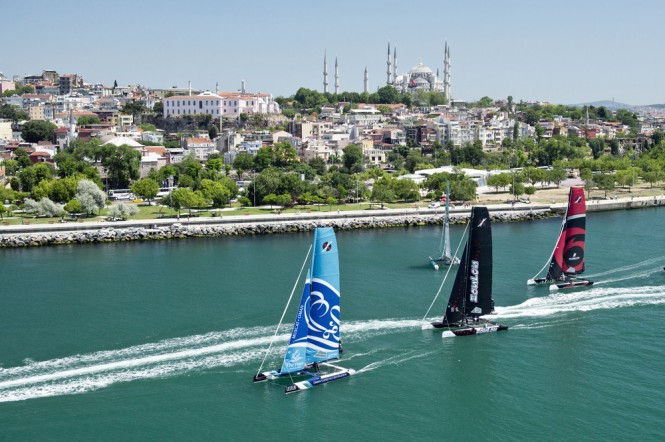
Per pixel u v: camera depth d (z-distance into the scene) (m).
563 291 184.25
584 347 146.50
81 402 123.69
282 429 115.94
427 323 157.00
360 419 119.00
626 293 182.00
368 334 153.38
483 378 132.88
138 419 118.44
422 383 131.12
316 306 131.75
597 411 120.69
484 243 154.00
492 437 113.69
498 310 168.62
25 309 171.38
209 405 122.88
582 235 186.75
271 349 144.88
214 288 189.25
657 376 133.12
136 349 145.38
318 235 129.00
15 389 128.00
